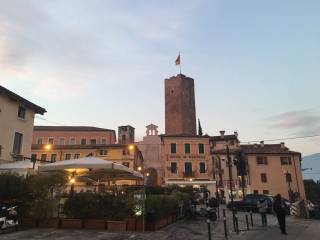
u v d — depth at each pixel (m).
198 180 53.09
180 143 55.00
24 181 15.09
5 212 13.79
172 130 88.31
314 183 76.75
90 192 15.93
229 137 63.94
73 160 16.03
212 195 51.75
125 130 78.31
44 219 15.01
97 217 14.98
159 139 75.81
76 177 19.78
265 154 58.72
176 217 19.95
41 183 15.14
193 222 19.53
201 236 13.80
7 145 26.56
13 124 27.61
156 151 74.88
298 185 57.22
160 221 16.02
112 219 14.90
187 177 53.12
